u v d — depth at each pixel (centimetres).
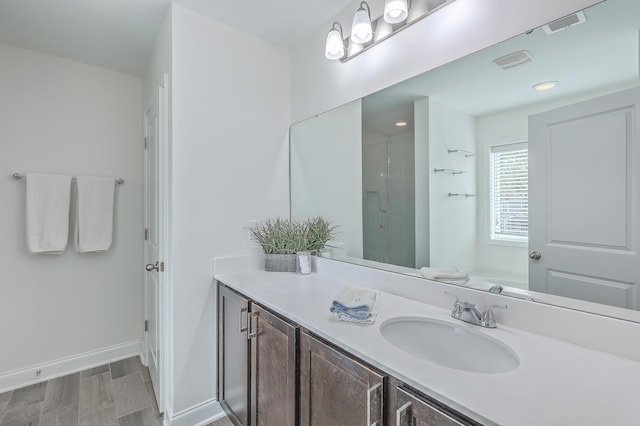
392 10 141
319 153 200
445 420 68
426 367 80
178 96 173
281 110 221
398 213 155
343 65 182
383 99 160
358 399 91
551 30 104
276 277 183
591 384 73
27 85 216
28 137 216
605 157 96
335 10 180
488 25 119
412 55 146
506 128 117
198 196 180
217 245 188
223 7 175
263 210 210
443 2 132
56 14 177
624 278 93
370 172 169
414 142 147
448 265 134
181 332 174
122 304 254
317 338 108
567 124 103
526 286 112
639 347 86
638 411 63
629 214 92
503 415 61
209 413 182
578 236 101
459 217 131
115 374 228
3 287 209
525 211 113
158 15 180
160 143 178
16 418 178
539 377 76
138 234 261
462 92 128
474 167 126
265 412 138
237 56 197
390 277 151
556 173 106
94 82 242
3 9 172
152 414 183
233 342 165
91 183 232
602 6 95
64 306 230
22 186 214
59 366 226
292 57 224
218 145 189
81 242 228
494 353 100
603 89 95
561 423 59
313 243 202
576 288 102
